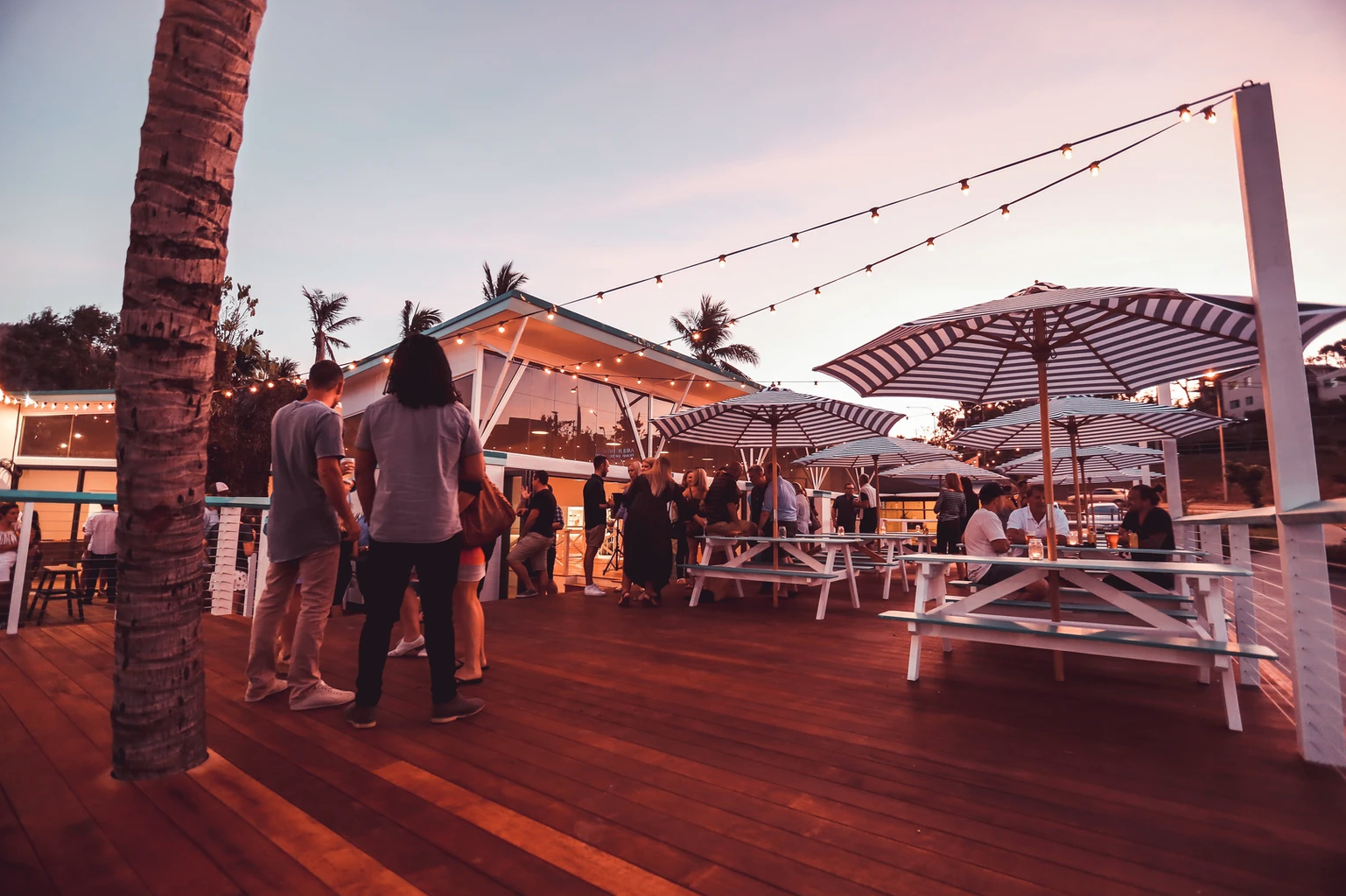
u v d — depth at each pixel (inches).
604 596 334.3
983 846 72.1
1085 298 129.2
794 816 79.6
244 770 93.5
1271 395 103.7
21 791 85.2
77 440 771.4
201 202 92.3
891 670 164.6
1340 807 83.2
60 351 1195.9
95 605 355.6
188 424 92.7
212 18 91.1
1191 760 100.7
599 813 80.0
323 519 130.6
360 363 602.9
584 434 674.2
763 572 270.7
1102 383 211.6
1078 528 293.9
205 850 69.8
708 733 113.0
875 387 203.9
